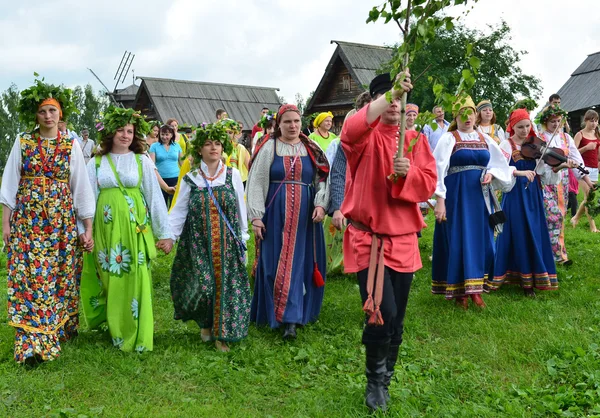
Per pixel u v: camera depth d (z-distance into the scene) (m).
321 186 5.94
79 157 5.18
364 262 4.02
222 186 5.49
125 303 5.27
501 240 7.05
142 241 5.34
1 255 9.41
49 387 4.52
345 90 30.75
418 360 5.12
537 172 7.07
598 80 33.69
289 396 4.50
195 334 5.80
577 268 8.12
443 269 6.82
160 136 11.75
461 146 6.48
